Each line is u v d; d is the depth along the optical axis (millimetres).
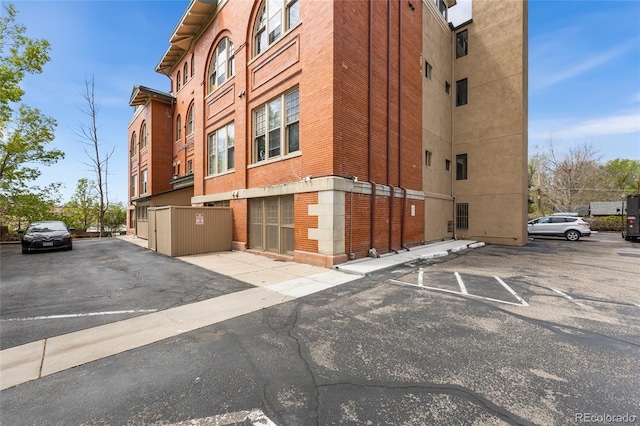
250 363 3264
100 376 3043
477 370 3043
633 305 5168
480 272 8102
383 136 11242
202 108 16297
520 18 15352
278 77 10750
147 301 5707
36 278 7859
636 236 16859
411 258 10094
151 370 3150
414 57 13750
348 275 7785
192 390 2766
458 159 17594
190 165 21719
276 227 11070
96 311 5145
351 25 9508
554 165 35500
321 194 9008
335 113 8789
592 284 6703
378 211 10750
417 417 2340
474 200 16797
